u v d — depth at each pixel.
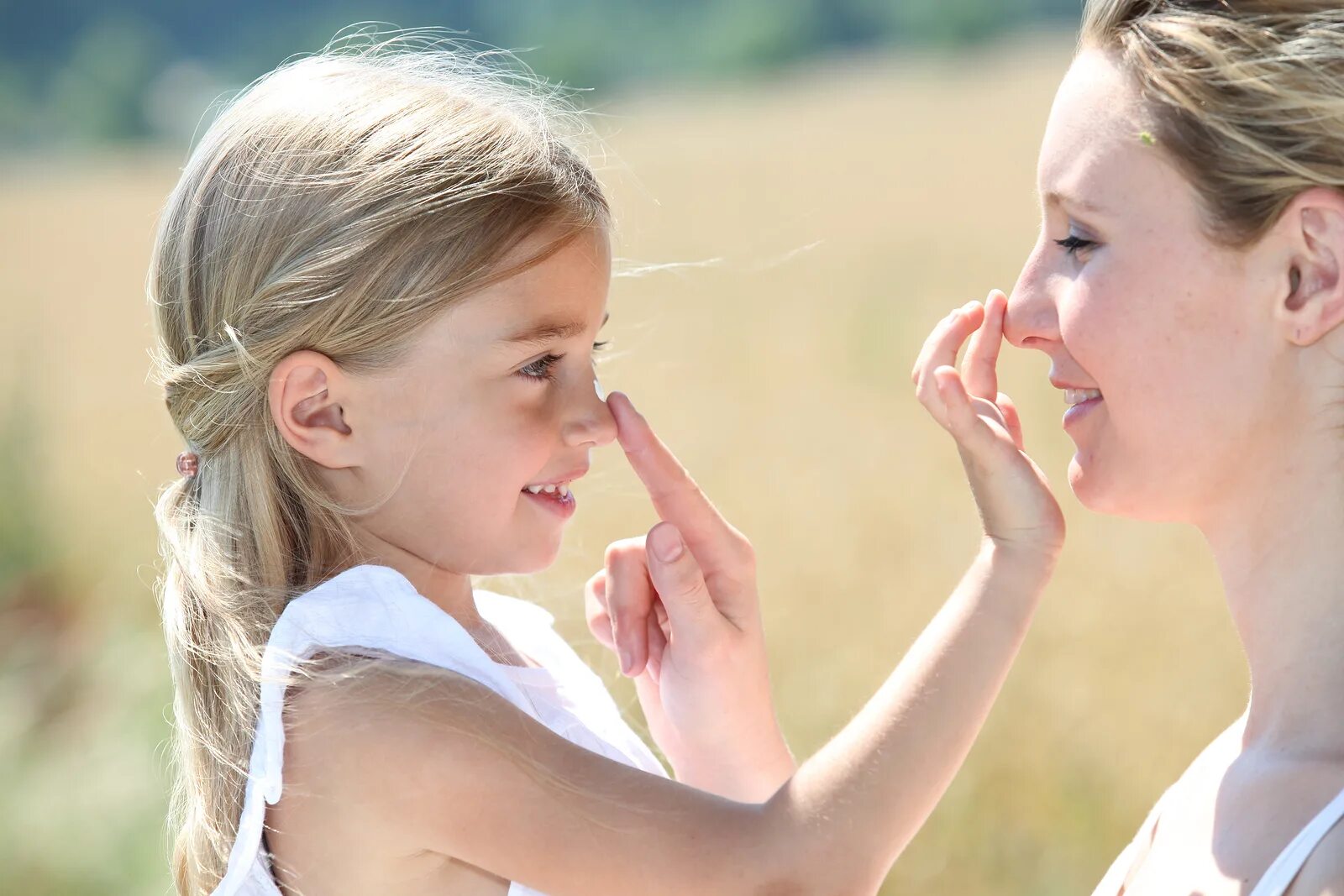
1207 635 7.67
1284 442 1.98
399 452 2.54
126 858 6.47
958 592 2.39
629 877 2.22
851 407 14.70
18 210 49.06
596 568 9.02
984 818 6.41
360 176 2.55
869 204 29.36
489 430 2.53
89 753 7.45
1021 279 2.28
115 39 101.75
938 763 2.26
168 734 7.56
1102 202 2.07
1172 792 2.25
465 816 2.25
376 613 2.40
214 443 2.63
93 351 26.06
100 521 14.90
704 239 25.91
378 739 2.28
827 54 88.62
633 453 2.89
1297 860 1.76
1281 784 1.92
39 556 13.20
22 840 6.52
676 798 2.28
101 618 11.83
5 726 8.09
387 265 2.50
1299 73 1.89
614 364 15.26
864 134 41.72
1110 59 2.11
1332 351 1.93
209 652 2.55
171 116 95.94
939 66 61.97
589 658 7.27
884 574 9.41
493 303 2.51
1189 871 2.00
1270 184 1.91
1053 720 6.94
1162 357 2.02
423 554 2.61
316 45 101.50
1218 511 2.07
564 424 2.62
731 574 2.94
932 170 33.69
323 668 2.36
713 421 14.22
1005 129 39.16
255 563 2.54
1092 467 2.16
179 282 2.69
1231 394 1.99
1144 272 2.02
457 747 2.26
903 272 22.09
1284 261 1.93
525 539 2.62
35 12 118.12
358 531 2.59
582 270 2.62
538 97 3.02
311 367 2.52
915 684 2.31
